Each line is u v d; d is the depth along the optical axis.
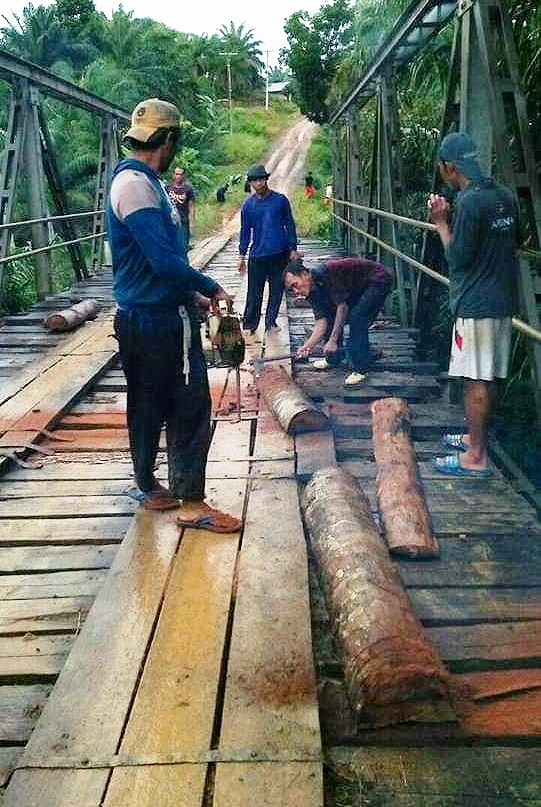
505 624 2.71
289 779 1.96
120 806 1.89
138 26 33.69
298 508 3.54
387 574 2.61
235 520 3.34
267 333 7.29
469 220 3.59
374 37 11.98
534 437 5.23
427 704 2.17
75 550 3.34
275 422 4.77
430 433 4.79
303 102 24.55
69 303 9.59
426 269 5.35
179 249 3.05
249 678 2.35
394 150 8.44
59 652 2.63
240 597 2.79
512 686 2.36
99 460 4.34
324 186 27.59
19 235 17.52
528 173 4.53
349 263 5.56
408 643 2.21
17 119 8.91
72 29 32.22
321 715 2.27
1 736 2.24
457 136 3.71
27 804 1.90
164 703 2.25
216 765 2.01
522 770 2.07
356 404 5.35
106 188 13.45
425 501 3.55
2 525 3.55
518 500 3.75
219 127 37.66
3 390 5.50
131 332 3.12
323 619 2.76
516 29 5.54
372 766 2.09
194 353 3.20
